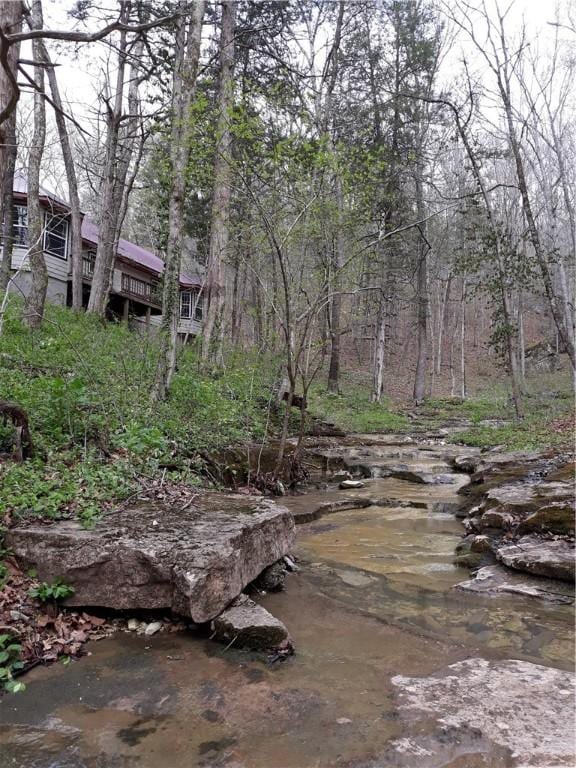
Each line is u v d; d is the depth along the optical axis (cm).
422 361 2556
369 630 349
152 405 743
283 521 456
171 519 416
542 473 741
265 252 846
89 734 234
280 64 1333
